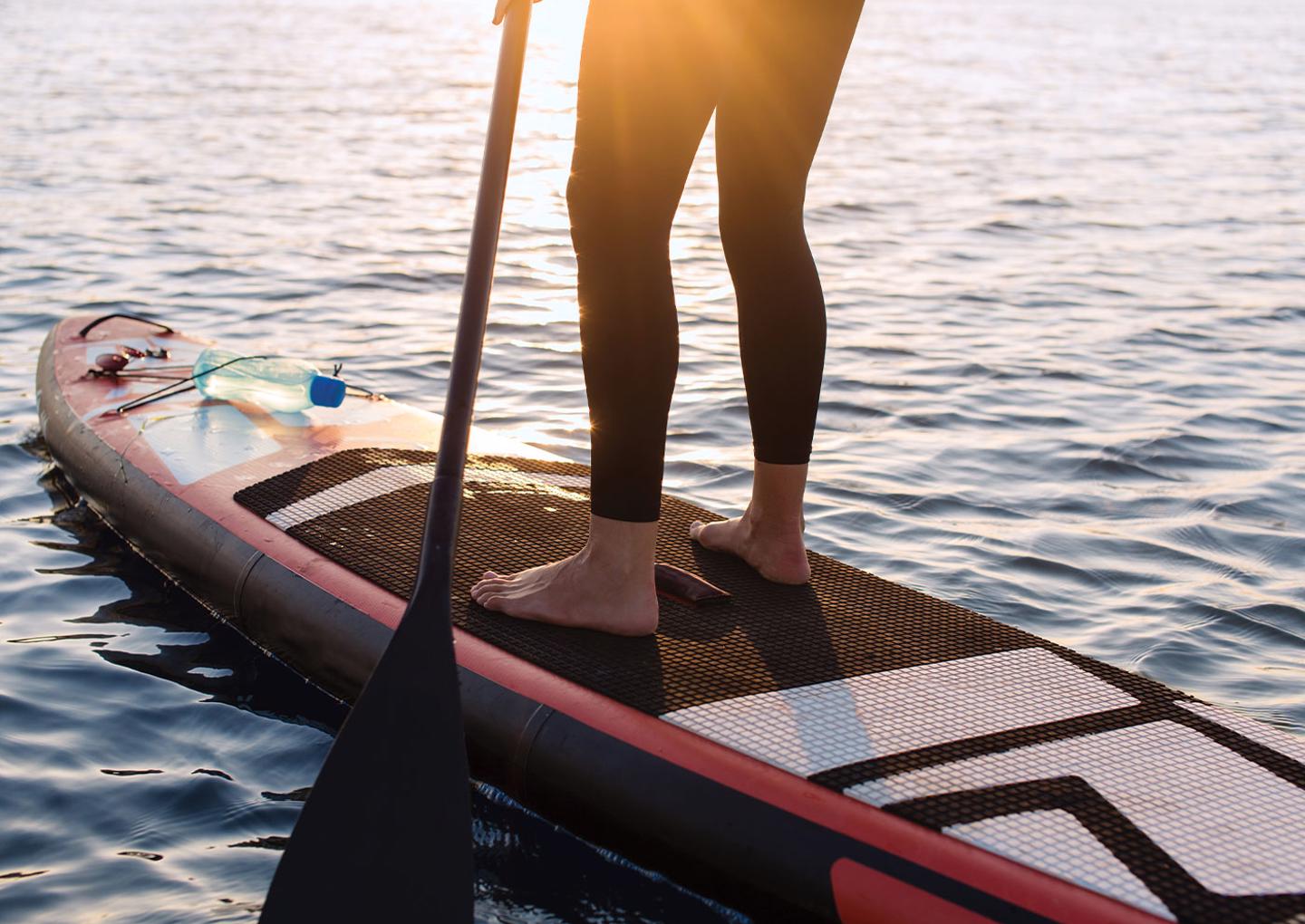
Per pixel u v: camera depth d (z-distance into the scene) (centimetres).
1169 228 912
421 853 157
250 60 1995
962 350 556
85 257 665
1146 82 2252
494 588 223
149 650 261
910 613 228
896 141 1388
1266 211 998
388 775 161
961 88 2078
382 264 691
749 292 218
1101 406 473
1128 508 371
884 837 168
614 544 211
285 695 245
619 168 189
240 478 285
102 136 1118
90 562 303
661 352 197
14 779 215
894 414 457
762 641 213
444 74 1955
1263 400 485
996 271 748
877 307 644
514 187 1002
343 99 1549
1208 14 4953
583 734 194
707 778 182
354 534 255
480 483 279
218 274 648
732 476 383
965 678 205
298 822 156
